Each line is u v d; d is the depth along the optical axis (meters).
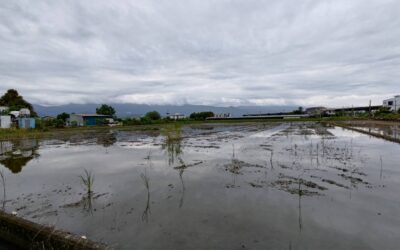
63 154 11.88
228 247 3.66
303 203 5.22
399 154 10.55
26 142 17.14
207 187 6.39
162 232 4.11
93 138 19.69
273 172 7.80
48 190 6.34
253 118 61.16
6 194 6.07
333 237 3.87
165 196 5.77
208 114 63.56
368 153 10.86
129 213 4.86
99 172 8.15
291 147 13.10
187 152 12.01
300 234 3.98
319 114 62.31
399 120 31.30
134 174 7.82
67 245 3.42
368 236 3.89
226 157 10.51
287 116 63.91
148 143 16.03
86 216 4.75
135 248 3.67
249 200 5.45
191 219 4.57
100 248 3.25
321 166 8.53
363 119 41.44
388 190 5.94
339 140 15.77
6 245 3.98
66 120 41.53
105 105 52.16
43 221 4.56
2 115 26.78
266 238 3.88
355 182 6.61
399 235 3.90
